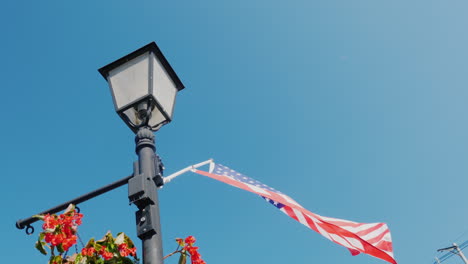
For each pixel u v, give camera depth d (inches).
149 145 134.7
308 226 240.7
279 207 249.1
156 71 149.7
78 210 139.0
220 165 228.8
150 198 120.1
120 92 146.6
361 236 246.2
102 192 133.7
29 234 138.0
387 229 251.8
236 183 216.4
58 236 130.1
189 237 143.9
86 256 128.3
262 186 240.4
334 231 245.3
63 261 128.9
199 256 141.5
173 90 157.8
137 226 116.6
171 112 151.4
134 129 142.3
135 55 151.9
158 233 116.3
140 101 141.6
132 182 122.3
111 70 153.3
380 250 244.4
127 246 134.0
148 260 110.3
